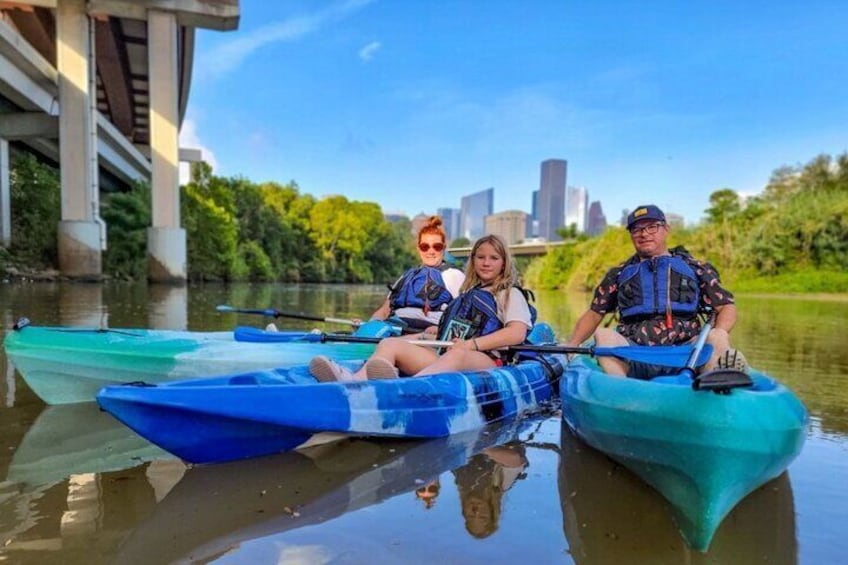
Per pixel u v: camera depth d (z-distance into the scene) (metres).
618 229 30.98
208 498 2.10
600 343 3.04
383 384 2.77
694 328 3.08
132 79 31.78
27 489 2.15
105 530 1.84
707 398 2.04
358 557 1.71
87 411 3.25
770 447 2.00
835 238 26.62
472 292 3.50
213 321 8.26
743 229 30.61
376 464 2.49
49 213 22.92
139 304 11.10
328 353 3.94
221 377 2.62
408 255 65.38
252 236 41.25
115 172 31.28
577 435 2.89
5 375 4.04
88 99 21.09
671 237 32.09
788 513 2.11
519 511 2.05
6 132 21.47
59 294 13.37
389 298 4.82
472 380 3.15
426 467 2.47
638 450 2.23
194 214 30.27
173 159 22.94
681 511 2.02
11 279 18.88
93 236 21.16
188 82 34.47
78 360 3.45
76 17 20.80
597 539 1.86
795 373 4.95
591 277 30.62
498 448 2.76
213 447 2.38
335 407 2.57
